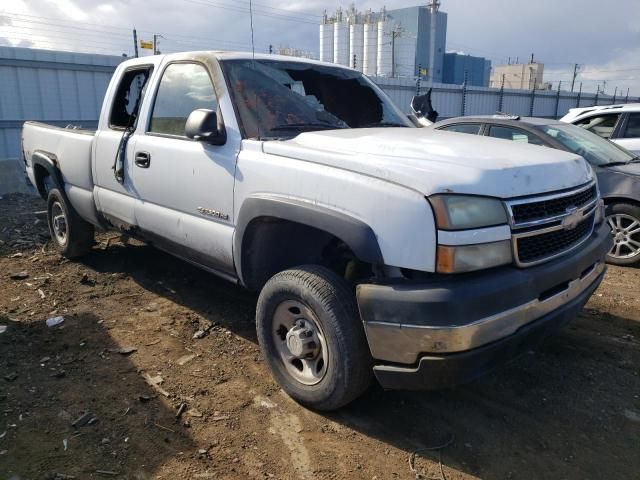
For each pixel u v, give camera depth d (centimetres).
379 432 291
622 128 831
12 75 1166
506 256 256
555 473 260
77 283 511
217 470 259
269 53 414
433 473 260
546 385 339
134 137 429
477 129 701
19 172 965
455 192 246
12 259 582
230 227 344
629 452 276
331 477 256
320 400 296
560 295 278
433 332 242
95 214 499
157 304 462
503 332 250
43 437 280
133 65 463
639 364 367
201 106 376
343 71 436
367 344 280
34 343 385
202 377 343
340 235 272
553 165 291
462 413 309
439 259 244
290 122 361
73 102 1257
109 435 283
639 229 595
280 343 322
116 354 372
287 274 304
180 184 378
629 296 505
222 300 472
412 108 546
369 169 271
